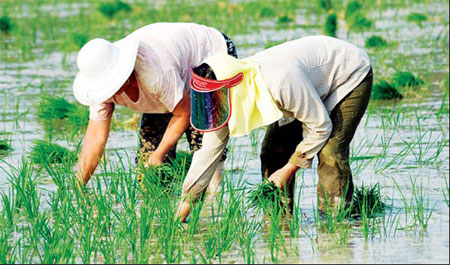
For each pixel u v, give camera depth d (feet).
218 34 33.88
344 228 29.60
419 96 53.06
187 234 29.04
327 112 29.35
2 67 66.18
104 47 29.55
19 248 27.58
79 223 29.43
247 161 39.50
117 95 31.27
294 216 29.45
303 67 28.30
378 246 27.66
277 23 85.10
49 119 49.70
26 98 55.16
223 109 26.96
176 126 31.78
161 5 100.01
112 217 31.40
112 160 39.96
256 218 31.07
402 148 40.60
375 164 37.86
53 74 63.36
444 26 81.10
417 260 26.22
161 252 27.53
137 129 46.52
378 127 45.19
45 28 84.94
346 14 87.35
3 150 42.45
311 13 92.63
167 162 35.47
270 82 27.04
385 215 31.09
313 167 38.06
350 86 29.48
